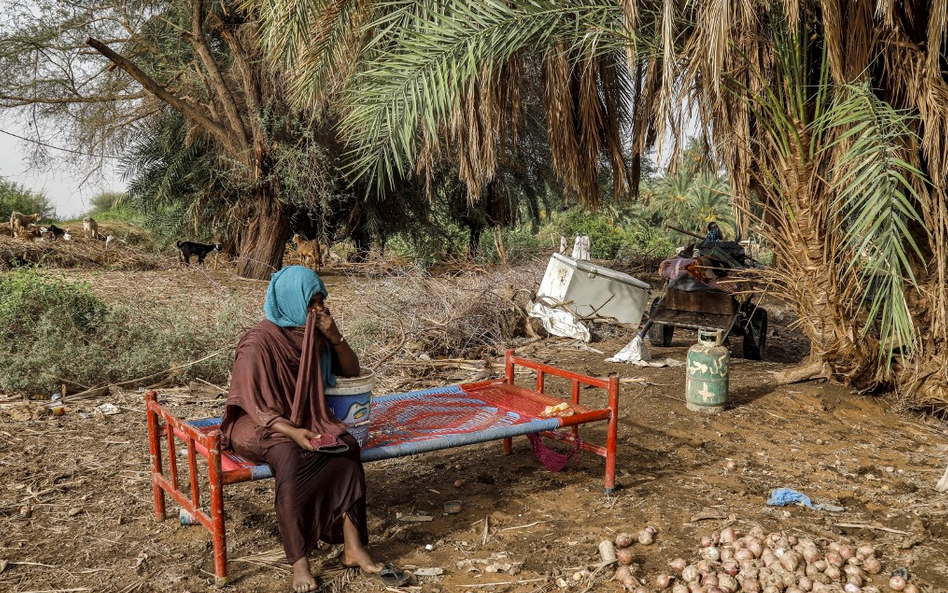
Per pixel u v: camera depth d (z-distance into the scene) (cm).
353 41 687
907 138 592
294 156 1572
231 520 432
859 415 641
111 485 480
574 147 722
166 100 1507
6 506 445
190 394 689
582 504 455
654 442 571
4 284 796
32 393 673
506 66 697
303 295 379
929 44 547
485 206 2150
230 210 1939
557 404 478
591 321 973
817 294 657
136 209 2239
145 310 898
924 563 378
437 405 489
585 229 2570
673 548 395
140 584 359
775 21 601
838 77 565
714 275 896
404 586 359
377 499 465
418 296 945
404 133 593
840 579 357
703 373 634
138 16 1587
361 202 1952
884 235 497
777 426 611
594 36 628
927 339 638
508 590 356
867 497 471
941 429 615
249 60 1552
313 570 371
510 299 973
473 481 493
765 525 420
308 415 376
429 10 634
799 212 637
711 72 563
